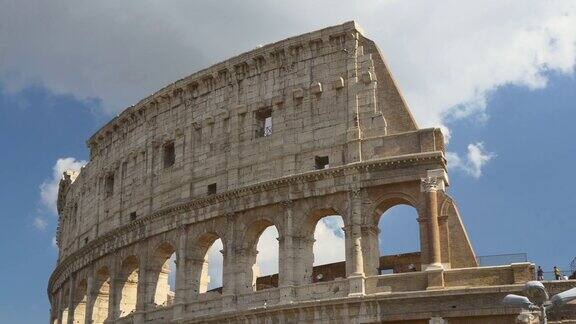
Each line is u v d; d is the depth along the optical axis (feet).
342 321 200.64
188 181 249.55
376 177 211.41
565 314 179.32
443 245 199.93
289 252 216.54
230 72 250.78
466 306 189.06
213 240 245.04
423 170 206.90
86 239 303.07
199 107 257.75
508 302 130.82
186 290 237.04
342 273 256.93
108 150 299.99
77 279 302.25
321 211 219.61
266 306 212.23
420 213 203.82
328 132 224.74
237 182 236.43
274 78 241.14
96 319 280.51
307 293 211.41
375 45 229.45
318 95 230.68
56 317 340.80
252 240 231.91
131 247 264.52
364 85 224.33
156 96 271.08
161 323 240.53
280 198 223.71
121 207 277.85
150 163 268.00
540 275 199.21
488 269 192.85
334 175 216.74
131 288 274.16
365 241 208.64
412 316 193.16
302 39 236.84
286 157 228.63
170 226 248.52
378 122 218.38
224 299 224.53
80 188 323.57
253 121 241.14
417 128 215.92
